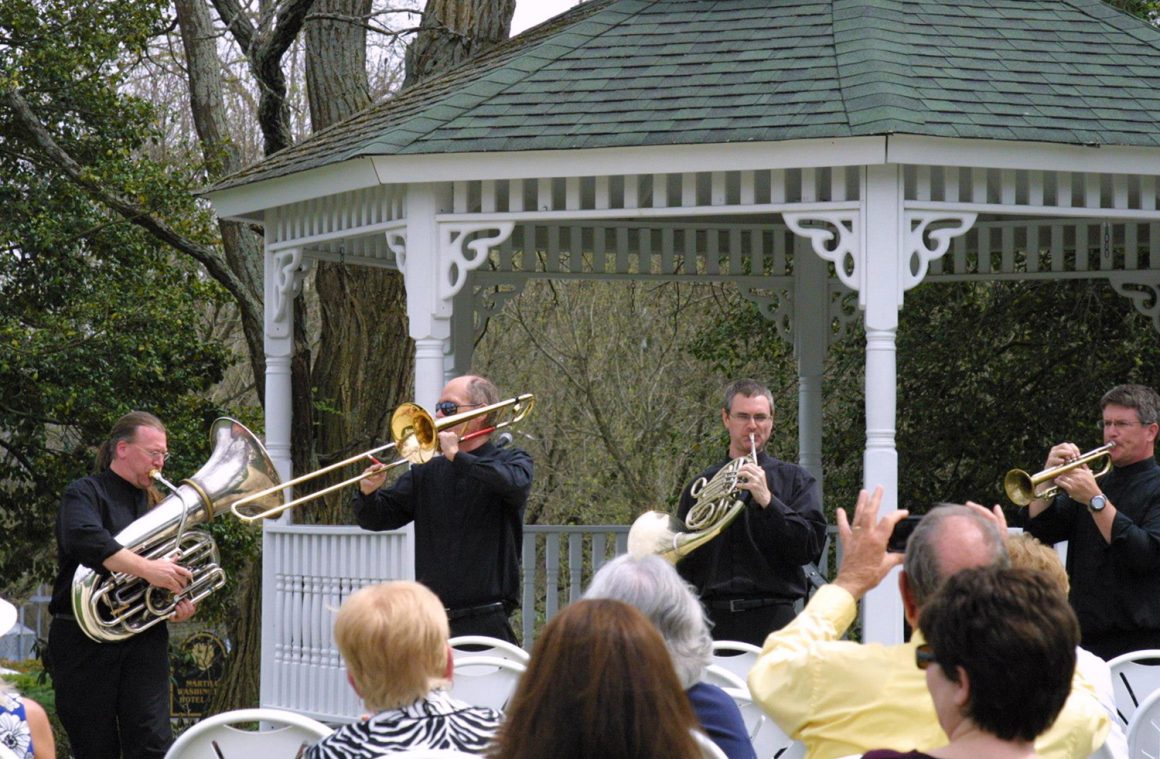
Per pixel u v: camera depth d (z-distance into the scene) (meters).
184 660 22.47
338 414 17.69
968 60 10.08
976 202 9.44
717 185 9.55
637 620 3.40
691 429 26.78
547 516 28.58
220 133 19.59
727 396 8.44
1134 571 7.99
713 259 14.31
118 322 19.91
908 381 18.95
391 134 9.94
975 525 4.53
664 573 4.64
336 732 4.50
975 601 3.49
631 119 9.67
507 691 6.84
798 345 14.41
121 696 8.45
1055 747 4.41
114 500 8.45
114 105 20.45
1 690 5.78
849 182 9.50
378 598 4.48
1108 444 8.17
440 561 8.51
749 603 8.32
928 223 9.31
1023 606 3.45
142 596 8.31
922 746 4.56
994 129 9.16
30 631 28.83
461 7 17.69
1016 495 8.08
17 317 20.17
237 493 8.51
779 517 8.05
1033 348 18.53
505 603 8.66
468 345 13.81
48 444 25.61
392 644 4.40
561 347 27.67
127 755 8.48
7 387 19.64
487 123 9.95
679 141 9.28
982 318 18.36
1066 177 9.62
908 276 9.24
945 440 18.50
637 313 27.05
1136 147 9.35
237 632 18.56
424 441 8.16
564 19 12.94
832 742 4.63
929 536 4.53
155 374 19.98
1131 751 6.27
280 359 11.68
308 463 17.17
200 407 20.81
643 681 3.30
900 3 10.75
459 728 4.45
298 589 10.83
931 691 3.65
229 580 20.98
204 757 5.63
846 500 19.39
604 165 9.53
